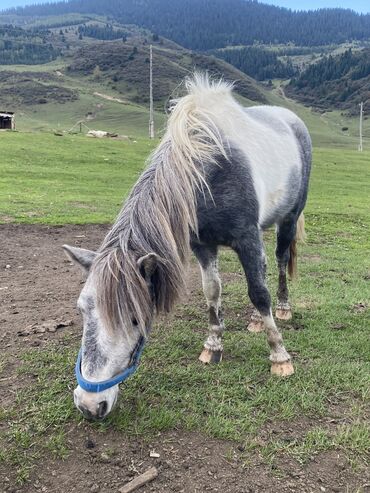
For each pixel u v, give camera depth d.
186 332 5.17
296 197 5.05
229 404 3.87
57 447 3.38
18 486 3.09
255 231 3.94
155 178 3.41
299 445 3.45
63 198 14.34
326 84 186.00
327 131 130.25
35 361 4.50
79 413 3.70
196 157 3.58
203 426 3.60
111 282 2.88
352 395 4.09
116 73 141.75
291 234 5.39
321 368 4.43
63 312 5.74
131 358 3.06
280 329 5.39
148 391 4.01
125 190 16.91
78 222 11.10
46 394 3.94
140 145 33.56
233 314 5.81
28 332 5.11
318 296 6.58
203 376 4.25
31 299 6.22
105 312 2.85
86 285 3.01
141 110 112.44
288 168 4.69
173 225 3.33
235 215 3.81
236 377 4.27
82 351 3.00
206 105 3.99
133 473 3.19
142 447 3.40
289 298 6.49
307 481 3.14
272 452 3.37
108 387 2.97
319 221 13.74
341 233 12.38
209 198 3.71
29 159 22.89
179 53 183.88
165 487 3.09
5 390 4.05
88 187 16.95
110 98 122.38
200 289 6.67
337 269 8.33
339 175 28.69
